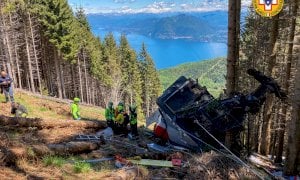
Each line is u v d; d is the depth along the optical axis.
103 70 75.69
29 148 9.15
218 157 10.03
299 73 11.16
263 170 12.42
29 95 35.06
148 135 15.61
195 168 9.74
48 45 63.81
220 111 12.31
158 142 13.46
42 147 9.65
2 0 48.09
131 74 86.31
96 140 12.73
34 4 55.00
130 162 10.05
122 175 8.62
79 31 70.00
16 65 60.12
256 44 24.53
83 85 74.69
